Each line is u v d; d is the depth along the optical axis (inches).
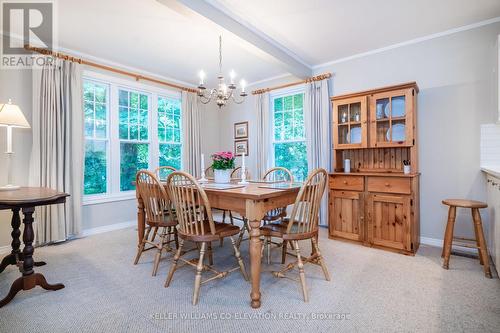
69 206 123.3
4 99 110.4
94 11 95.8
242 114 190.2
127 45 124.3
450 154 110.6
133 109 158.6
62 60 122.2
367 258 98.0
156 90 167.3
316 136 145.9
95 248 112.3
